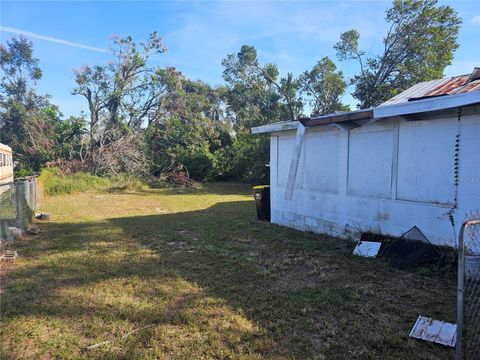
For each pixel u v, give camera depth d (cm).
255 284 483
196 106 2812
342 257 605
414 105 512
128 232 823
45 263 577
